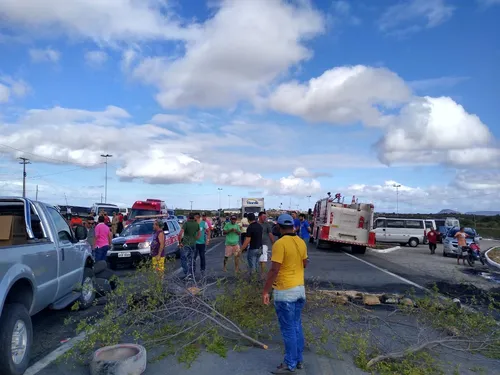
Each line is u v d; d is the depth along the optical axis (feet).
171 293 21.02
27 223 21.03
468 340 19.90
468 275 52.47
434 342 19.30
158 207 92.53
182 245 40.09
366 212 78.07
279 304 17.16
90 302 28.91
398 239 118.21
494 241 161.27
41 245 20.98
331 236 77.82
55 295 22.75
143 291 21.35
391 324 24.08
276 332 21.93
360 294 30.17
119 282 21.93
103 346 18.93
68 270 24.64
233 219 41.55
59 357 18.28
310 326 21.95
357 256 72.90
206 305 20.68
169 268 27.78
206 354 19.06
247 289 22.93
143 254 49.96
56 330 23.34
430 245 91.66
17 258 17.70
